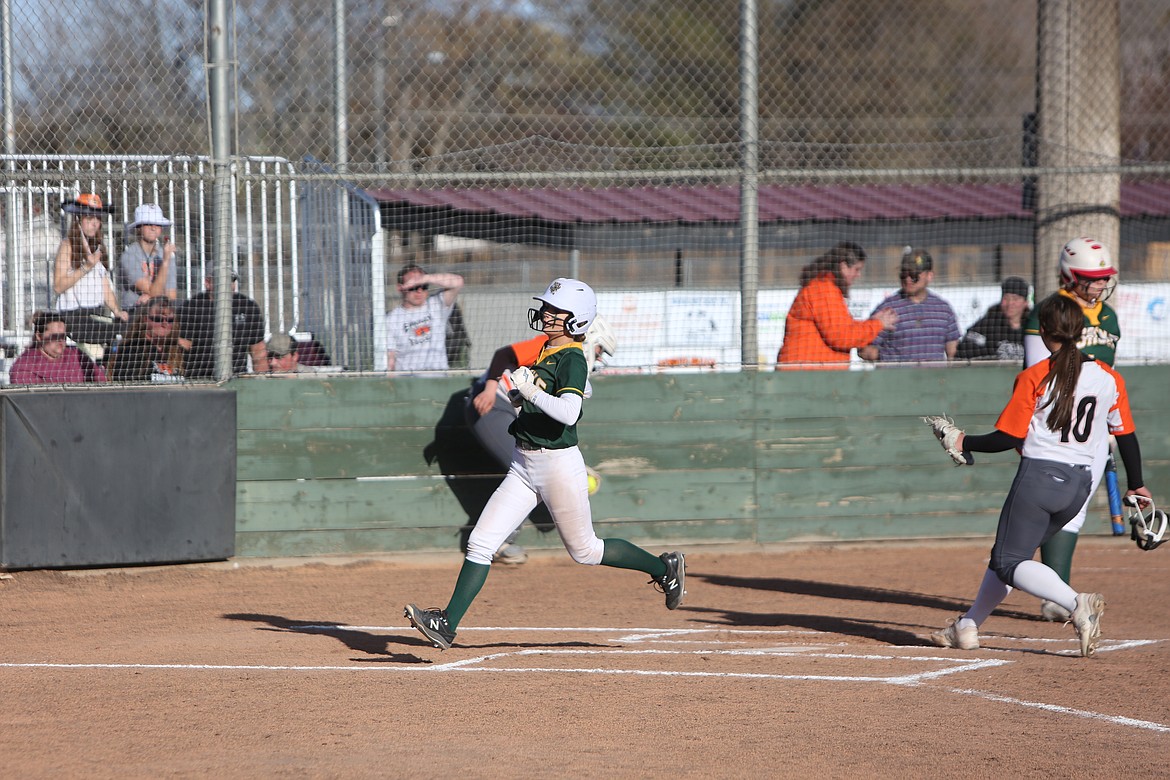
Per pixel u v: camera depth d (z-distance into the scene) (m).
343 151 37.56
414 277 38.00
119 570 34.00
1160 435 39.31
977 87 100.31
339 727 18.06
